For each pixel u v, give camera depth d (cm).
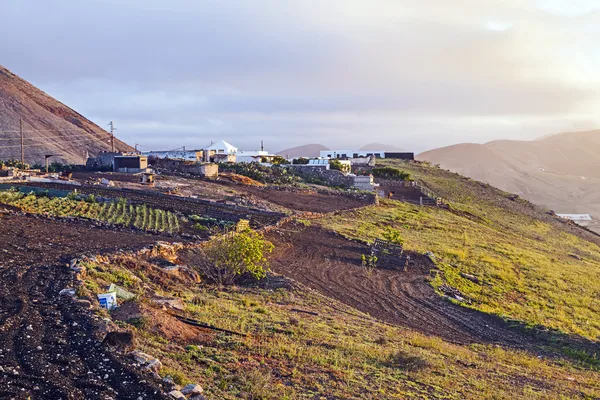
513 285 4094
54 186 5369
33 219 3434
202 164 7788
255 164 9156
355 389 1409
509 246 6006
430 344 2159
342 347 1798
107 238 3125
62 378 1108
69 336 1345
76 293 1744
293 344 1719
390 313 2841
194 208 5062
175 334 1588
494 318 2964
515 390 1689
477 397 1531
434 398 1454
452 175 12725
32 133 17138
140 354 1284
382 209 6925
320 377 1460
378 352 1819
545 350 2523
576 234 9662
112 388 1098
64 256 2350
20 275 1903
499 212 9562
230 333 1725
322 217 5691
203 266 2970
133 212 4516
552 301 3822
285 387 1338
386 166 12319
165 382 1163
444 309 3052
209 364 1402
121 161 7775
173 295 2209
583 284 4612
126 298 1905
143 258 2728
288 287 2861
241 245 2850
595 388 1922
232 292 2597
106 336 1336
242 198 6134
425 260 4231
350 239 4675
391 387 1479
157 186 6253
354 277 3541
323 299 2788
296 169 9394
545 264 5275
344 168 9931
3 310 1491
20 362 1160
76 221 3600
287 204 6331
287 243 4303
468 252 5059
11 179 5475
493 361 2108
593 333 3078
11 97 19325
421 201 8112
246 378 1342
